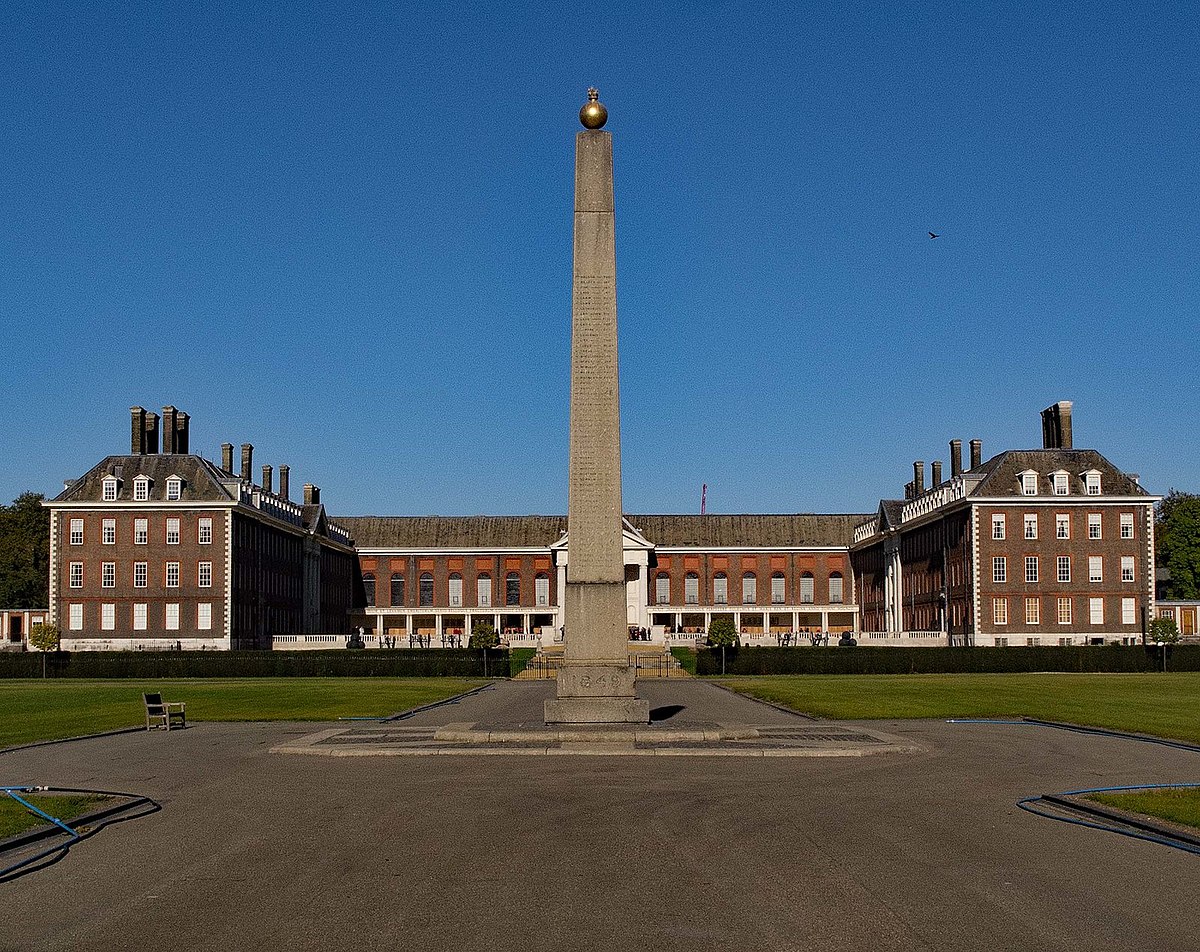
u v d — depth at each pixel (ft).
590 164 104.32
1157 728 115.34
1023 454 327.67
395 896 45.78
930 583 361.92
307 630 391.65
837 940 39.52
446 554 445.78
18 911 43.93
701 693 181.16
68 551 321.32
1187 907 43.60
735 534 456.04
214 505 318.04
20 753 97.25
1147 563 320.50
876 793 71.87
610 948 38.83
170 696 177.99
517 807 66.54
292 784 76.79
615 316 104.22
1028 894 45.62
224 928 41.47
